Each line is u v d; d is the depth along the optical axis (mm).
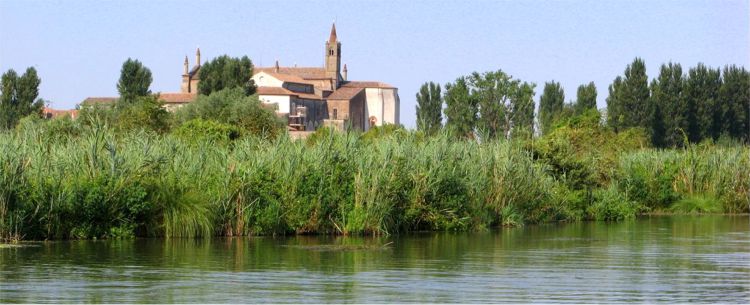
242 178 45375
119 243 40938
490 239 45156
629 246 42156
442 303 26531
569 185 61562
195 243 41500
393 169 48031
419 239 44938
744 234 49250
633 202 65438
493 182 53750
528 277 31594
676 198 69875
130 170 43281
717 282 30750
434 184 49406
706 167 71000
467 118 122375
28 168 41625
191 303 26297
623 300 27219
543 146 62562
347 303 26469
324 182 47062
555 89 173500
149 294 27625
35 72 158625
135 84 184250
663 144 148625
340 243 42438
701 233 49844
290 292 28156
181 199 43562
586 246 41938
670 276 32062
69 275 31219
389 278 31141
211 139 61594
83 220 42375
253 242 42219
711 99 150625
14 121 155125
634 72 146500
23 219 41000
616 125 143625
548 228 52875
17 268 32750
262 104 126000
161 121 85938
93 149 43250
